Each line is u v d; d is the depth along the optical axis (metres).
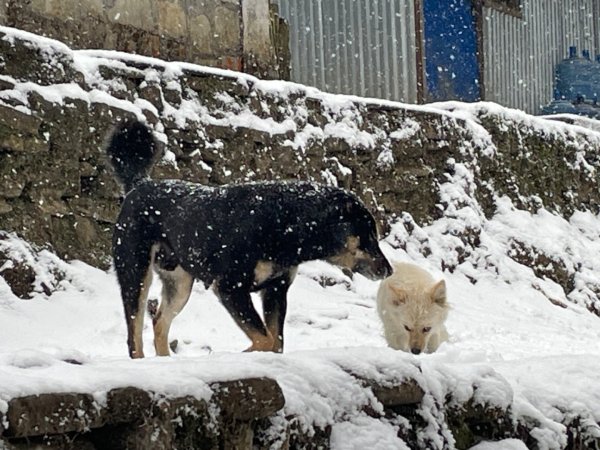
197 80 10.41
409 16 17.83
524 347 9.23
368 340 8.77
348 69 16.80
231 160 10.56
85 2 10.77
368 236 6.36
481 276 12.82
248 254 5.98
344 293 10.42
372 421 4.23
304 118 11.59
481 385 4.81
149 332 7.91
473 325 10.34
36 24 10.23
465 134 14.02
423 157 13.31
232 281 6.01
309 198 6.16
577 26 24.98
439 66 19.47
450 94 19.78
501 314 11.60
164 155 9.76
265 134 10.97
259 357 4.09
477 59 20.67
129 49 11.33
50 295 8.17
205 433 3.60
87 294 8.38
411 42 17.86
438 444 4.43
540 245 13.91
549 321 11.80
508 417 4.87
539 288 13.05
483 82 20.81
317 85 16.31
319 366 4.21
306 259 6.21
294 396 3.98
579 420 5.12
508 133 14.88
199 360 3.96
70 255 8.72
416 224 12.89
